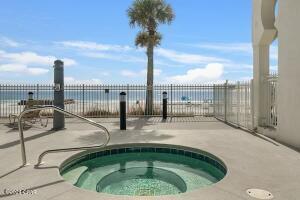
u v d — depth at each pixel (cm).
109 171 591
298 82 673
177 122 1222
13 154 604
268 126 877
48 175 460
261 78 912
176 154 706
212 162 611
